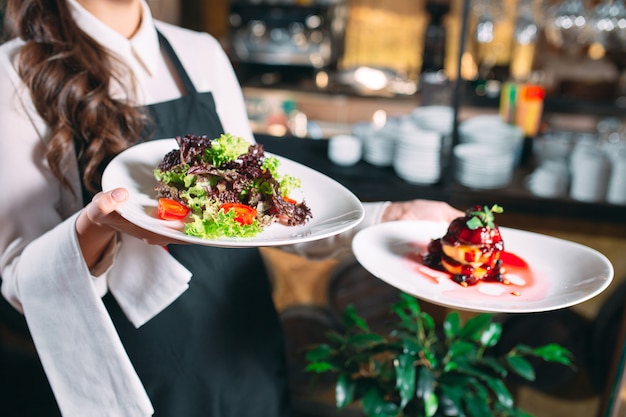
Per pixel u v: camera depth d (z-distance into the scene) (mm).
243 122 1553
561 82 3281
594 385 2355
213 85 1476
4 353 2627
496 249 1108
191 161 1093
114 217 948
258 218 1065
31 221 1146
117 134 1209
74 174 1214
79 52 1181
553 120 3354
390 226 1261
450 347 1688
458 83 2430
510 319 2369
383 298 2361
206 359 1401
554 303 996
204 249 1391
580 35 2688
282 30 4660
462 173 2557
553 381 2379
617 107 2953
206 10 4969
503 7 2898
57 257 1049
